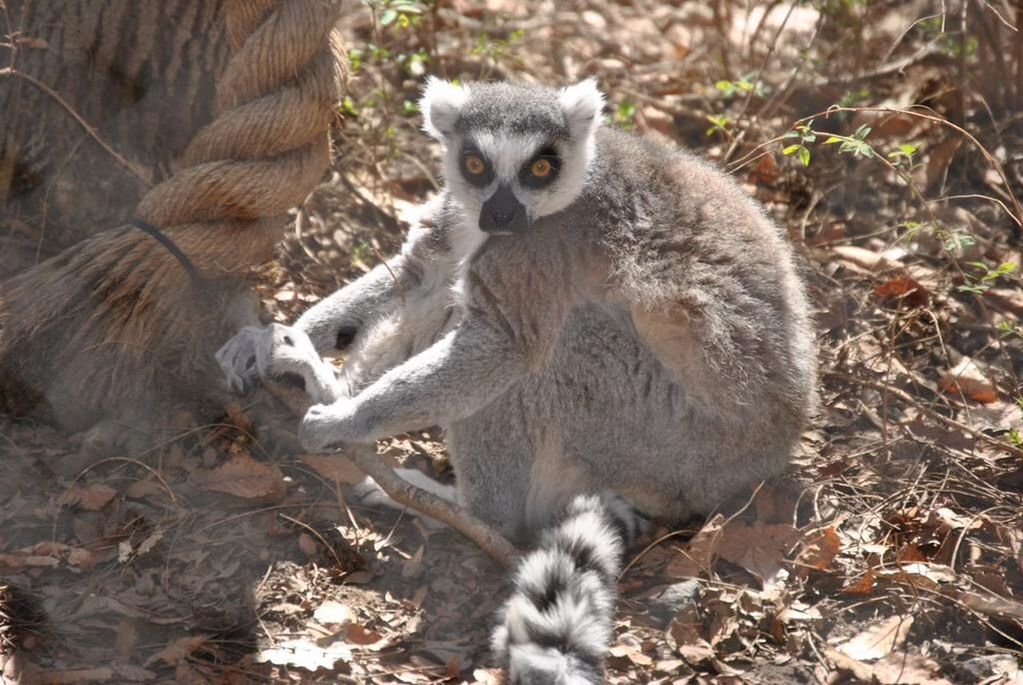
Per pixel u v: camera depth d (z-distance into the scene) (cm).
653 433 820
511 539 836
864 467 895
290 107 790
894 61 1341
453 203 885
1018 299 1080
